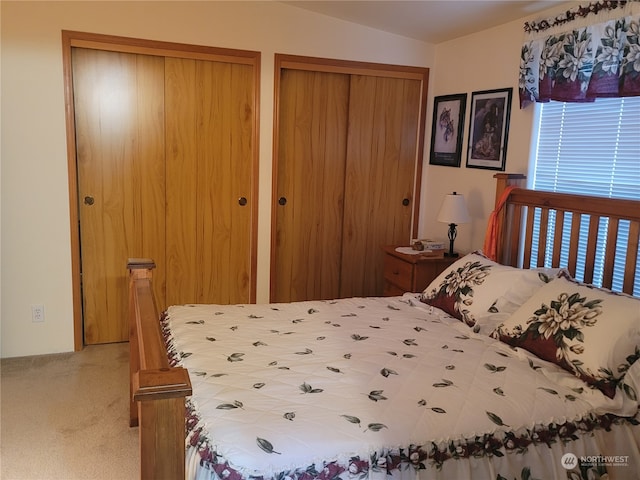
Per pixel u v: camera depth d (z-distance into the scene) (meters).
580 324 2.05
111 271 3.65
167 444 1.29
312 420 1.59
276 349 2.15
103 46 3.36
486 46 3.52
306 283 4.18
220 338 2.25
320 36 3.83
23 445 2.46
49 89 3.27
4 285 3.36
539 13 3.04
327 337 2.31
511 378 1.95
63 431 2.59
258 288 3.98
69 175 3.38
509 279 2.53
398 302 2.95
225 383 1.80
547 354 2.11
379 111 4.14
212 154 3.75
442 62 4.05
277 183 3.94
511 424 1.69
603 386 1.87
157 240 3.72
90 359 3.44
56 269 3.45
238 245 3.91
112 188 3.58
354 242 4.26
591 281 2.59
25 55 3.20
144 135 3.59
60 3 3.22
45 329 3.49
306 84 3.92
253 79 3.73
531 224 2.97
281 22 3.72
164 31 3.47
